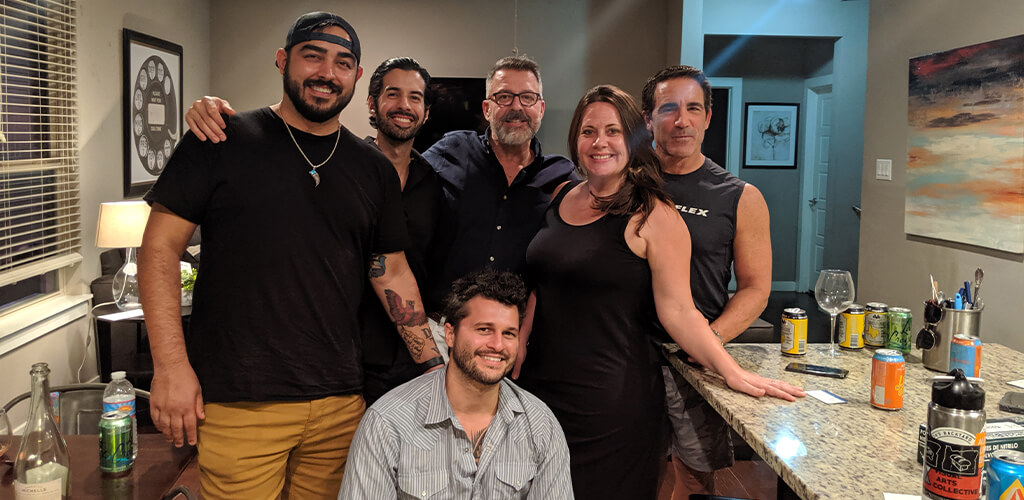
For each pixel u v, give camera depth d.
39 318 4.15
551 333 2.11
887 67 4.81
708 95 2.31
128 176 5.39
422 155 2.70
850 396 1.86
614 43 7.42
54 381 4.36
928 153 4.34
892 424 1.66
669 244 1.99
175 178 1.77
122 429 1.92
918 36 4.48
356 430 1.82
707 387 1.92
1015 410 1.69
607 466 2.06
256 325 1.82
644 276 2.03
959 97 4.05
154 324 1.78
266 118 1.87
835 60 7.03
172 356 1.78
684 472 2.52
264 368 1.83
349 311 1.95
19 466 1.69
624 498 2.08
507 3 7.37
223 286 1.82
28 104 4.25
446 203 2.62
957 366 1.96
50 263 4.38
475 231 2.60
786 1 6.65
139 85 5.59
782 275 8.38
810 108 8.01
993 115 3.78
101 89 5.05
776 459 1.47
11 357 3.95
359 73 1.92
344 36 1.83
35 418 1.72
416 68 2.47
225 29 7.28
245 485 1.86
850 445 1.54
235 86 7.34
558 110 7.48
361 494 1.67
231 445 1.84
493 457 1.73
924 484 1.30
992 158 3.80
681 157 2.30
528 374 2.19
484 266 2.59
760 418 1.70
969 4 4.00
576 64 7.43
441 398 1.73
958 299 2.04
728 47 8.03
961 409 1.27
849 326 2.30
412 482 1.68
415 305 2.15
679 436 2.36
